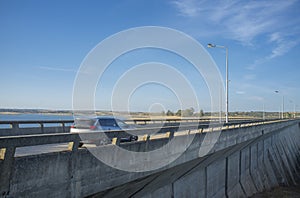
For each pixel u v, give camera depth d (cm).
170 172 1187
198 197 1730
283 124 4525
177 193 1491
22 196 525
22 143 519
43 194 562
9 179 504
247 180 2766
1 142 486
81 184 651
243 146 2464
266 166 3588
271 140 4103
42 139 556
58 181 592
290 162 4919
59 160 595
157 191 1311
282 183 3622
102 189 718
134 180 865
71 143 630
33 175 544
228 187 2230
